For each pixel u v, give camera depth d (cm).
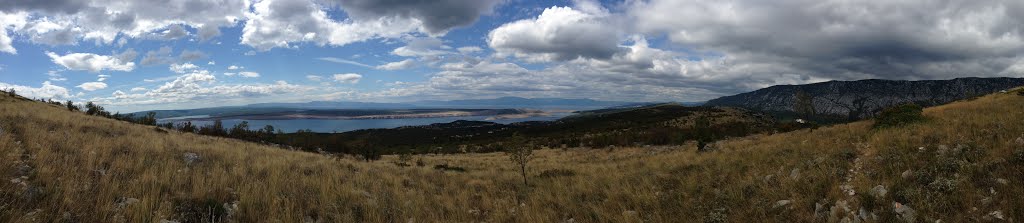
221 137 3881
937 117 1714
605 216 1020
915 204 688
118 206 746
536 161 3741
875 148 1157
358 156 4234
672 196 1128
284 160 1677
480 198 1401
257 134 4966
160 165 1144
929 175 791
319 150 4456
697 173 1432
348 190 1152
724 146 2642
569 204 1196
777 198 915
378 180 1479
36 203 686
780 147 1727
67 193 731
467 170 2700
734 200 973
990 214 604
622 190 1299
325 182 1250
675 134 5606
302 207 966
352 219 898
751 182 1082
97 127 2166
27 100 4650
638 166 2211
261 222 813
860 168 986
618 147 5206
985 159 805
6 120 1631
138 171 1027
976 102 2475
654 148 4300
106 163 1071
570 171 2236
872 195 755
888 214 688
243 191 961
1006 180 679
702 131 5403
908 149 1052
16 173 809
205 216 786
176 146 1702
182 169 1157
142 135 2180
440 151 8338
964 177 735
